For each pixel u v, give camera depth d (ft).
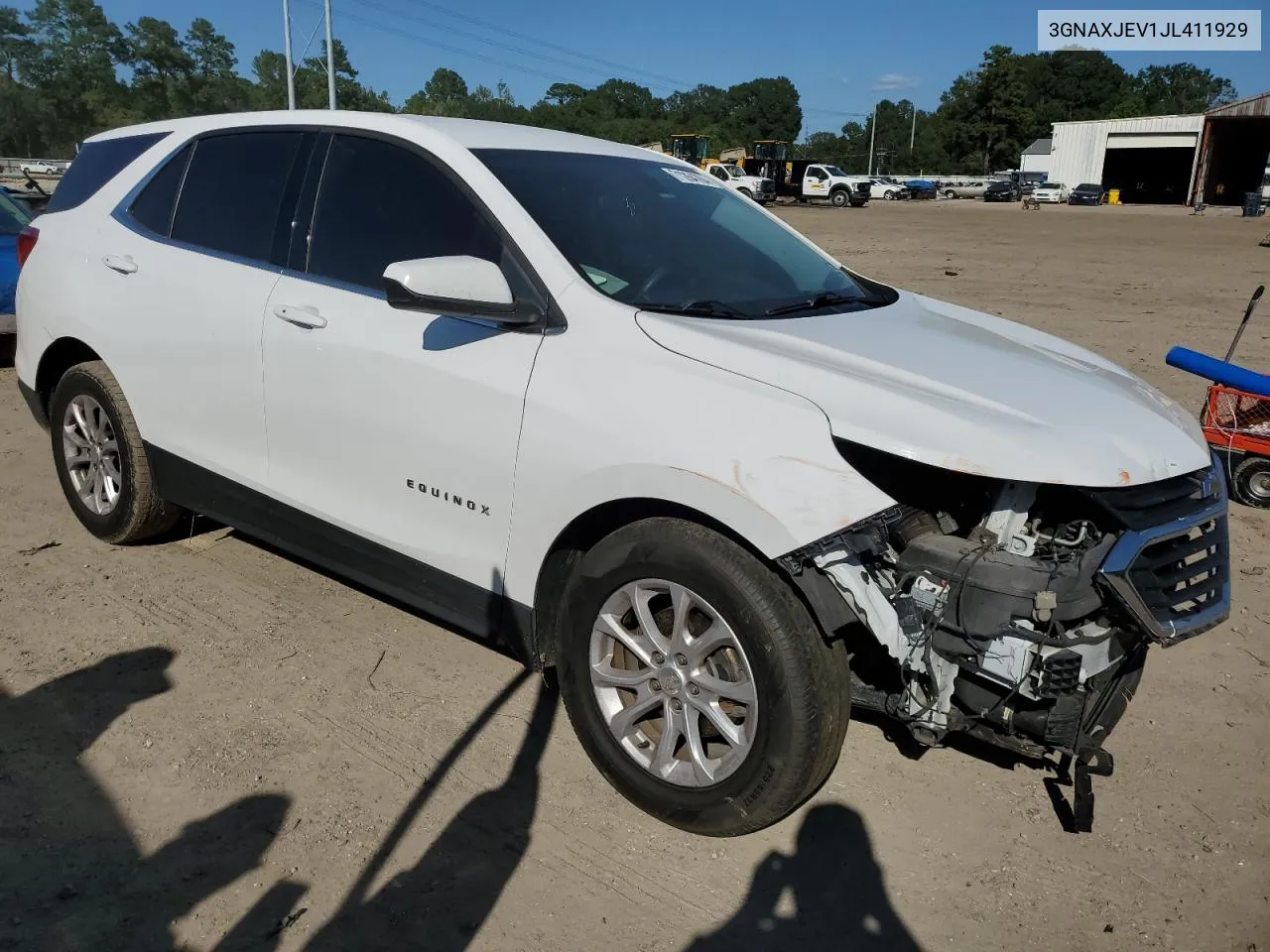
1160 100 388.57
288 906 8.30
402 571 11.22
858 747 10.90
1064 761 10.73
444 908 8.37
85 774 9.82
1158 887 8.95
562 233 10.43
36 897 8.23
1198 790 10.28
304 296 11.68
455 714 11.16
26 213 29.32
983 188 223.30
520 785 10.02
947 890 8.86
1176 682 12.37
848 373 8.94
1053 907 8.67
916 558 8.48
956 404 8.70
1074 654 8.27
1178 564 8.67
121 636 12.55
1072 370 10.23
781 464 8.23
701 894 8.70
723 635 8.71
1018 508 8.41
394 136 11.62
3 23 281.13
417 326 10.62
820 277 12.53
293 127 12.71
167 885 8.46
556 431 9.41
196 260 13.03
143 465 14.29
